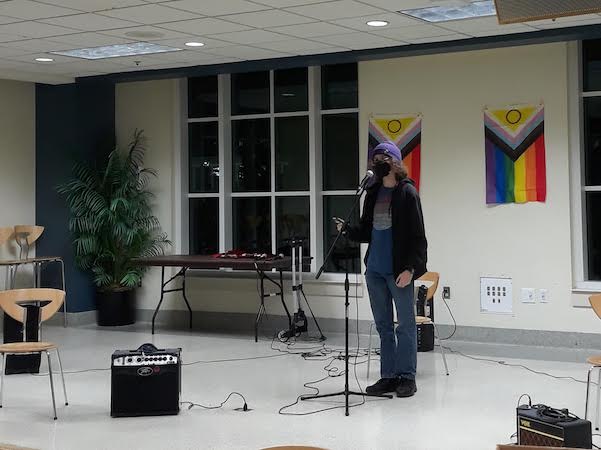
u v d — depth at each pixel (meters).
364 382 7.05
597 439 5.38
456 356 8.12
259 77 10.27
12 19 7.07
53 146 10.62
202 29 7.52
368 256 6.65
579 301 8.38
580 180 8.49
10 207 10.52
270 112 10.17
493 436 5.45
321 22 7.29
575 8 4.51
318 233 9.87
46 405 6.40
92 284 10.62
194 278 10.36
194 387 6.94
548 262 8.53
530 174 8.60
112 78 10.08
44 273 10.66
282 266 9.18
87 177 10.35
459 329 8.97
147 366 6.05
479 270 8.88
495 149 8.77
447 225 9.03
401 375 6.56
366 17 7.11
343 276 9.59
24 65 9.38
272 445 5.31
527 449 3.19
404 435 5.50
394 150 6.48
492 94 8.78
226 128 10.40
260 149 10.32
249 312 10.09
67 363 8.02
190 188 10.70
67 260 10.52
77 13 6.87
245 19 7.14
